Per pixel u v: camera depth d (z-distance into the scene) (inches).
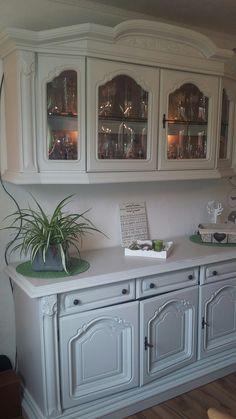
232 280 94.3
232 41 111.4
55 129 75.3
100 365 77.2
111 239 96.1
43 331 69.7
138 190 99.0
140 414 82.4
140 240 95.0
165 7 88.7
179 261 83.8
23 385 84.4
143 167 82.0
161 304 82.2
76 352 74.2
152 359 83.5
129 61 76.0
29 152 72.2
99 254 88.9
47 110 73.2
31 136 72.1
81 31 68.5
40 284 68.8
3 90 79.0
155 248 88.1
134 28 74.1
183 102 86.8
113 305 76.8
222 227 102.4
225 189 116.7
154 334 82.9
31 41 68.4
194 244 98.7
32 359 77.0
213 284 90.7
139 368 81.7
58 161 74.2
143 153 83.3
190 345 89.4
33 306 72.8
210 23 100.2
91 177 75.4
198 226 107.4
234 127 97.8
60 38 69.1
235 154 100.5
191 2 85.8
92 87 73.2
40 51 70.2
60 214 77.9
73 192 89.2
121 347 79.2
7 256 83.5
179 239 104.8
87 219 92.0
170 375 87.5
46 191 85.9
